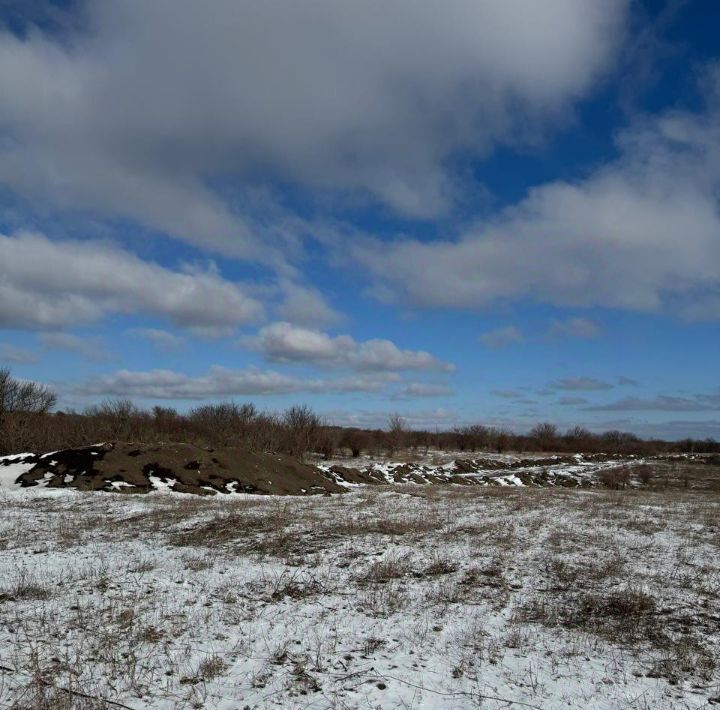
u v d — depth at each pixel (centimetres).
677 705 545
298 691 554
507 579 983
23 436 3344
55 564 1034
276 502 1992
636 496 2511
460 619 778
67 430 3591
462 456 7006
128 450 2494
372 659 634
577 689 574
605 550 1208
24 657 614
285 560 1092
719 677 611
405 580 973
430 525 1466
